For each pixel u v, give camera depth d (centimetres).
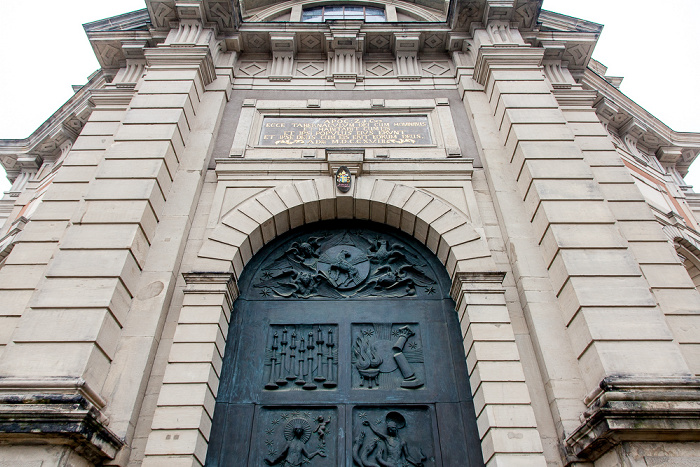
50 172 1348
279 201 839
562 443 563
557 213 729
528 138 845
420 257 843
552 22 1229
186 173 854
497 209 825
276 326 748
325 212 867
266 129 973
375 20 1370
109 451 528
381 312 765
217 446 620
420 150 934
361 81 1073
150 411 597
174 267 725
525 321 690
